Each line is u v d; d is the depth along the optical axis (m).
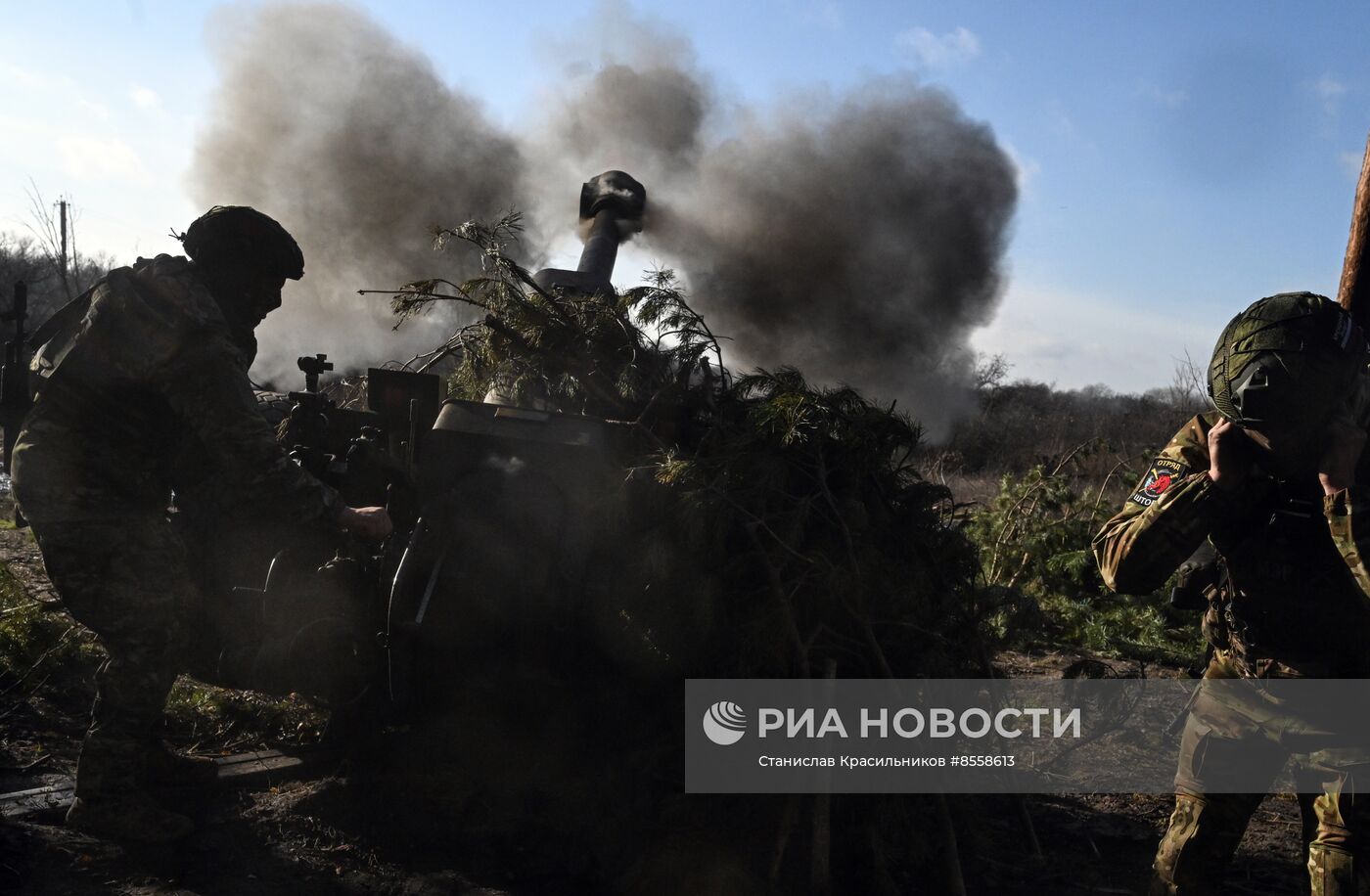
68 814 3.03
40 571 5.91
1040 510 8.00
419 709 3.74
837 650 3.32
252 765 3.54
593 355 4.03
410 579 3.22
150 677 3.04
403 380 4.45
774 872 2.95
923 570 3.53
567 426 3.50
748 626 3.24
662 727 3.44
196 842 3.07
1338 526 2.06
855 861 3.13
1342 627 2.17
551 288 4.57
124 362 2.89
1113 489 10.34
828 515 3.44
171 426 3.09
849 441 3.55
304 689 3.50
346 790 3.40
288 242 3.26
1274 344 2.12
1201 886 2.37
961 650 3.61
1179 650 6.24
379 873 2.98
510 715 3.66
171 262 2.98
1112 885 3.16
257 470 2.94
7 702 3.93
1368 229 3.90
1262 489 2.25
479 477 3.37
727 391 4.02
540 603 3.28
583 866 3.05
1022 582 7.31
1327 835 2.20
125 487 3.02
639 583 3.34
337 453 4.50
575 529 3.33
